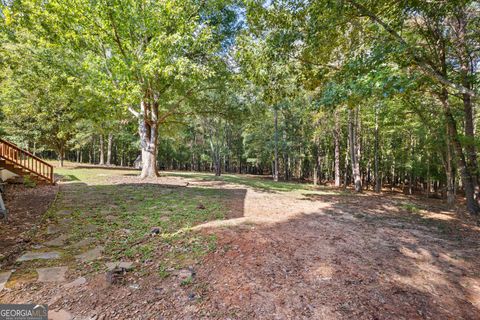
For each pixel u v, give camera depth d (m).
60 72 10.76
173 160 41.44
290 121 24.70
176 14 9.38
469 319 2.71
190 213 6.18
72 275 3.11
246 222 5.72
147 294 2.79
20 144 18.34
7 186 8.77
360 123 18.17
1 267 3.25
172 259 3.66
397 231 5.80
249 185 13.57
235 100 14.83
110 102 10.98
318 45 6.11
